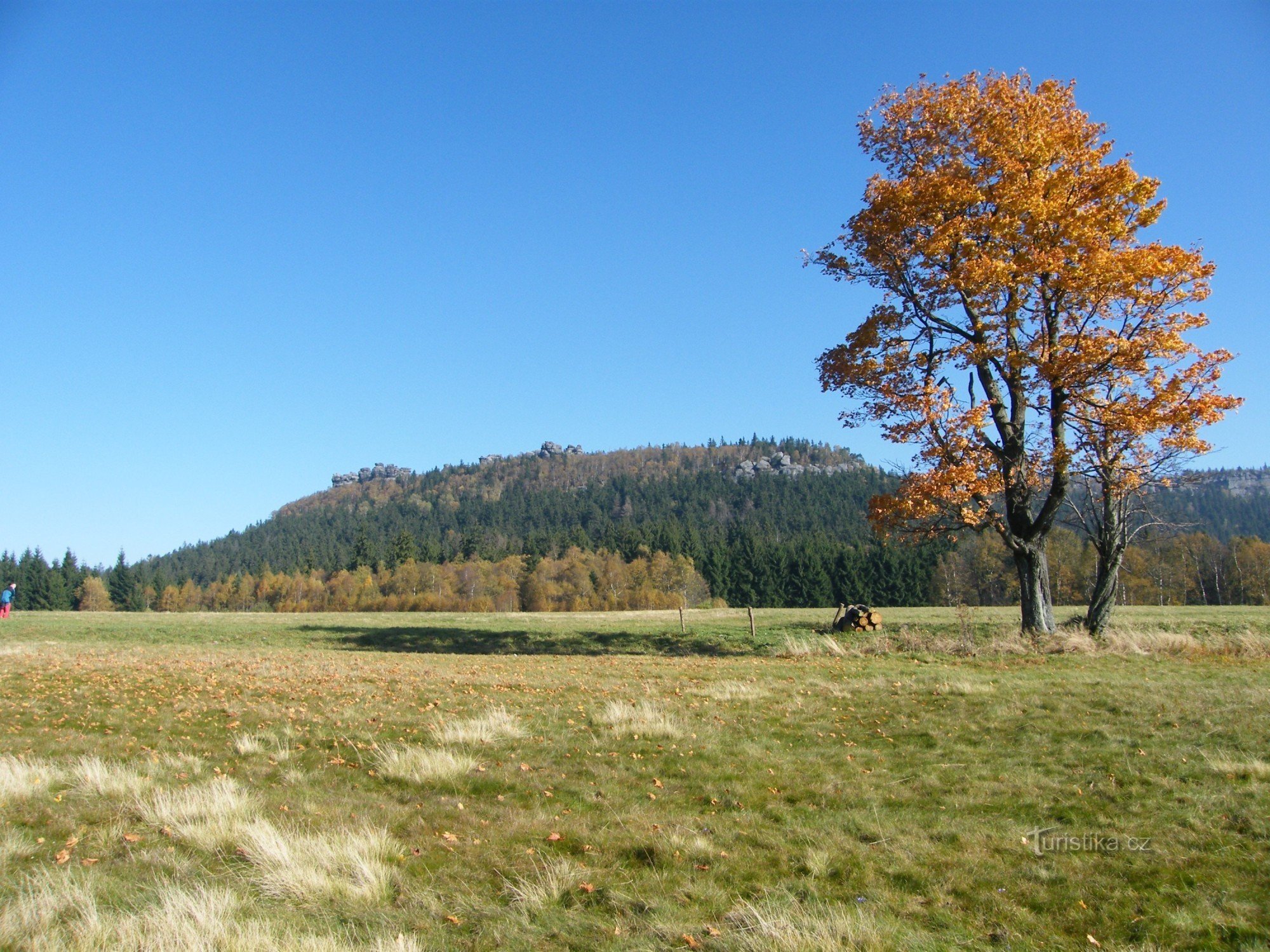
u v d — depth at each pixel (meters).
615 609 98.81
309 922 5.79
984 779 9.30
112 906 5.89
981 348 20.33
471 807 8.62
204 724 12.52
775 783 9.33
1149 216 19.83
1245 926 5.72
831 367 22.45
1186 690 13.16
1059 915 6.09
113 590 110.00
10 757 9.98
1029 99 20.33
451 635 32.12
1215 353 19.02
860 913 5.99
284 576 118.44
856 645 22.81
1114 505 22.16
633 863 7.12
